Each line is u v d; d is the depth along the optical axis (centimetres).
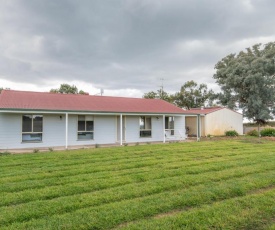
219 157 1078
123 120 1936
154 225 396
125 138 1931
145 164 916
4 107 1358
